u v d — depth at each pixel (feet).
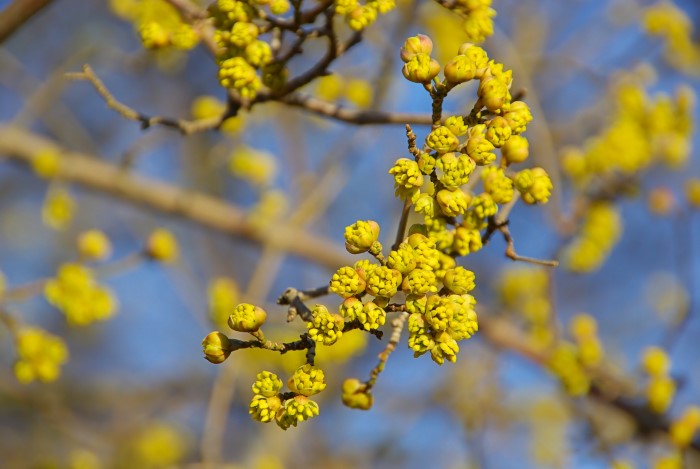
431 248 8.11
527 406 24.89
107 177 21.53
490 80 8.42
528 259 9.41
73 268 16.14
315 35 10.62
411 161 8.22
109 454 25.16
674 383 16.47
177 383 29.60
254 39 9.39
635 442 17.87
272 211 21.49
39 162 20.44
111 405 28.25
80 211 32.71
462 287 8.05
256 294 19.70
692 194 19.70
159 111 32.68
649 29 21.25
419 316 7.98
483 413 20.44
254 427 28.04
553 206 18.38
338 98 17.43
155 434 25.13
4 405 25.55
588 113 21.11
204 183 29.66
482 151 8.27
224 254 31.42
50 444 26.96
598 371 17.95
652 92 24.52
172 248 17.62
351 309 7.86
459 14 10.41
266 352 18.25
